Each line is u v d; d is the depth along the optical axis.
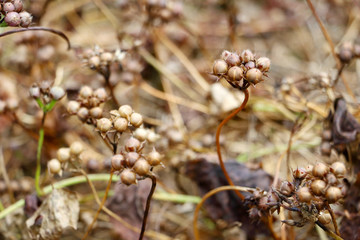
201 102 0.60
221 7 0.69
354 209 0.46
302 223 0.42
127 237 0.50
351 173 0.48
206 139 0.53
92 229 0.51
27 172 0.58
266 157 0.57
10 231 0.49
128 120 0.44
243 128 0.58
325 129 0.50
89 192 0.57
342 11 0.69
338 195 0.41
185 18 0.62
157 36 0.60
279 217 0.49
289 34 0.71
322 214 0.42
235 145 0.58
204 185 0.50
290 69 0.66
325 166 0.41
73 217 0.47
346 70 0.63
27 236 0.49
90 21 0.68
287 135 0.58
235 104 0.56
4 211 0.49
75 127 0.56
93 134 0.56
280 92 0.54
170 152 0.54
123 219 0.50
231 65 0.42
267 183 0.49
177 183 0.54
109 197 0.52
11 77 0.57
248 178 0.50
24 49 0.57
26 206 0.49
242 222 0.49
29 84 0.57
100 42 0.62
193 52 0.65
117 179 0.50
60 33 0.47
